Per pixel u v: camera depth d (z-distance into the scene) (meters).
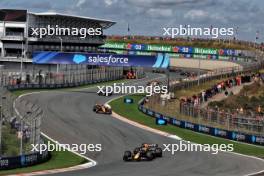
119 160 54.91
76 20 181.88
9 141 55.09
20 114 65.12
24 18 166.38
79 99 106.75
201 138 71.69
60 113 87.69
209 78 130.50
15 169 46.72
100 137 69.50
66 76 128.88
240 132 71.25
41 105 94.56
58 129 73.44
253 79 133.00
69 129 73.94
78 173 45.81
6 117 64.38
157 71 193.88
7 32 167.88
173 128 78.62
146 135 72.19
